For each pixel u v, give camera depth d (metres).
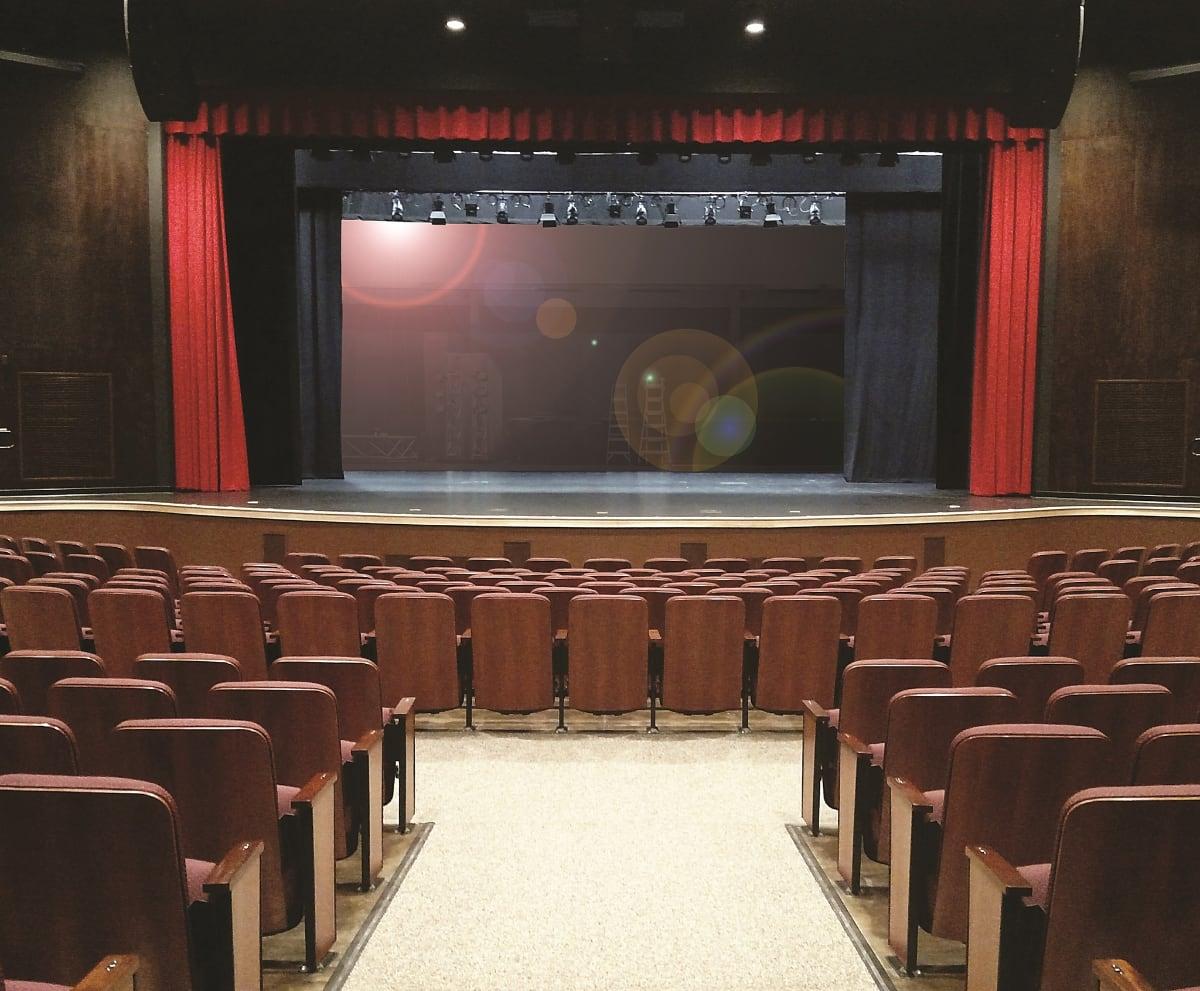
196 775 2.79
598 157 15.84
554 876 3.72
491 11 11.32
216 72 11.78
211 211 12.94
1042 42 11.12
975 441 13.52
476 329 21.06
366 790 3.50
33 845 2.20
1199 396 12.51
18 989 2.21
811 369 21.22
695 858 3.88
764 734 5.56
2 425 12.48
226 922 2.38
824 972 3.06
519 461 21.62
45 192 12.52
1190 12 12.32
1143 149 12.61
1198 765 2.73
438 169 15.84
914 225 16.47
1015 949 2.39
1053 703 3.13
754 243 19.33
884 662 3.77
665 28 11.66
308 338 16.75
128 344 12.94
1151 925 2.21
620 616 5.37
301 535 10.76
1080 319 12.94
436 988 2.96
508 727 5.69
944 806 2.79
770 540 10.20
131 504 11.60
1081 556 8.96
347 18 11.56
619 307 20.50
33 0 12.20
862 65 11.76
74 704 3.14
